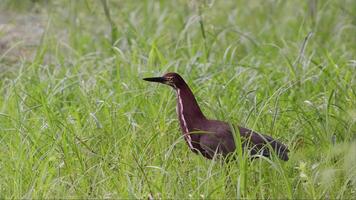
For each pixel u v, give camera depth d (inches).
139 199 504.7
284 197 514.9
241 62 762.2
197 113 579.8
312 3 876.6
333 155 536.7
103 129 605.6
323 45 844.6
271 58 791.7
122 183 529.0
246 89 677.9
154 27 894.4
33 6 978.7
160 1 940.6
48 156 561.3
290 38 869.2
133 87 680.4
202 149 572.1
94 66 767.7
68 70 732.0
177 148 601.0
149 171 544.1
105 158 557.0
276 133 604.4
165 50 807.7
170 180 527.2
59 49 841.5
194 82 689.0
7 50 817.5
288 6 937.5
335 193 523.5
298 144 570.6
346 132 583.8
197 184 533.0
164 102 655.8
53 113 621.0
